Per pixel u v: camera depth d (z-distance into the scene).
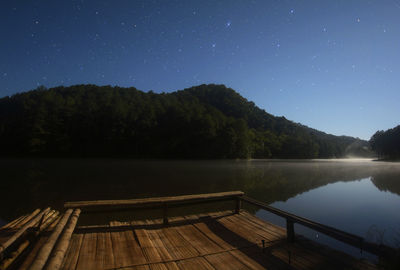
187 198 5.57
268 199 12.62
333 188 17.06
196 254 3.93
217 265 3.56
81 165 38.41
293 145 99.88
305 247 4.26
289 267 3.52
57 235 3.14
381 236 5.97
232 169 34.16
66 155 61.72
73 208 4.77
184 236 4.74
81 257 3.67
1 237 4.45
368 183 20.42
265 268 3.49
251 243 4.43
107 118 64.94
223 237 4.72
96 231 4.86
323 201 12.12
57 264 2.31
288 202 11.85
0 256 3.09
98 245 4.16
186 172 28.53
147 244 4.26
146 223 5.43
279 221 8.27
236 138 70.19
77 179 20.70
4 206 10.52
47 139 59.91
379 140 110.56
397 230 7.34
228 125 73.06
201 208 9.94
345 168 41.03
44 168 31.89
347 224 8.22
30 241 4.17
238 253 3.99
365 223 8.28
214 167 37.81
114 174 25.22
